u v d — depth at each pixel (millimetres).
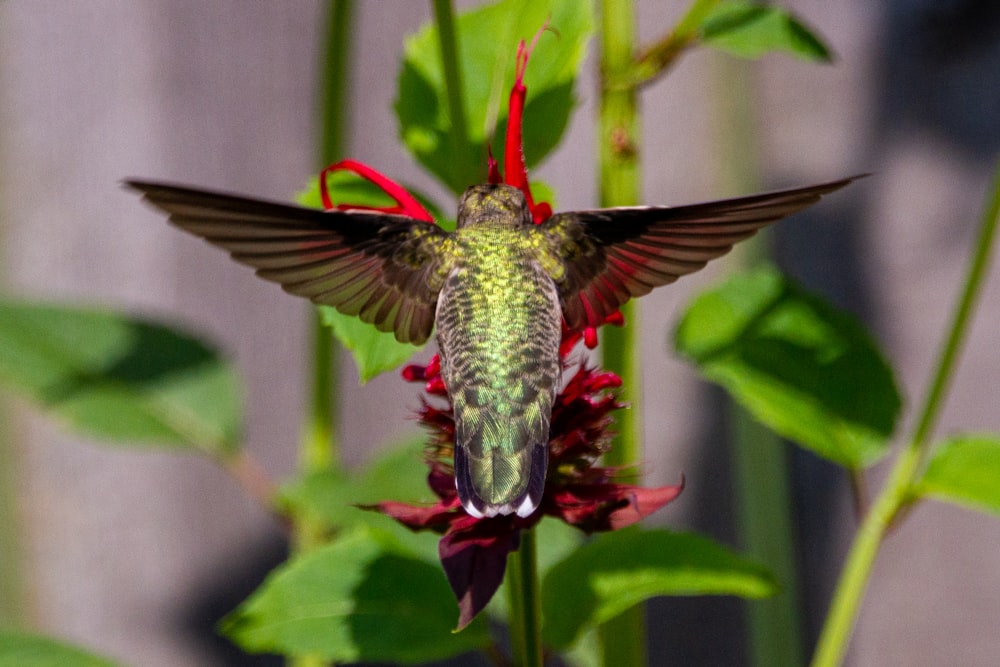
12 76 1726
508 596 1597
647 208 1556
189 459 1731
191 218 1536
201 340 1667
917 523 1736
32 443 1725
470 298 1568
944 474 1616
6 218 1727
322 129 1630
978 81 1732
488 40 1612
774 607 1733
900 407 1635
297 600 1597
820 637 1734
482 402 1564
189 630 1730
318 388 1643
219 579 1732
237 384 1662
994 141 1732
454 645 1596
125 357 1663
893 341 1736
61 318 1664
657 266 1568
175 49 1729
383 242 1567
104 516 1728
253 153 1735
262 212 1542
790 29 1621
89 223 1728
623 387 1611
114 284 1728
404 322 1568
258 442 1735
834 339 1643
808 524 1735
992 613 1733
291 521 1655
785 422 1635
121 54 1728
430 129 1611
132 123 1728
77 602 1726
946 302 1733
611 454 1611
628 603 1595
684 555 1600
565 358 1580
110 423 1653
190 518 1731
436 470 1575
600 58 1618
